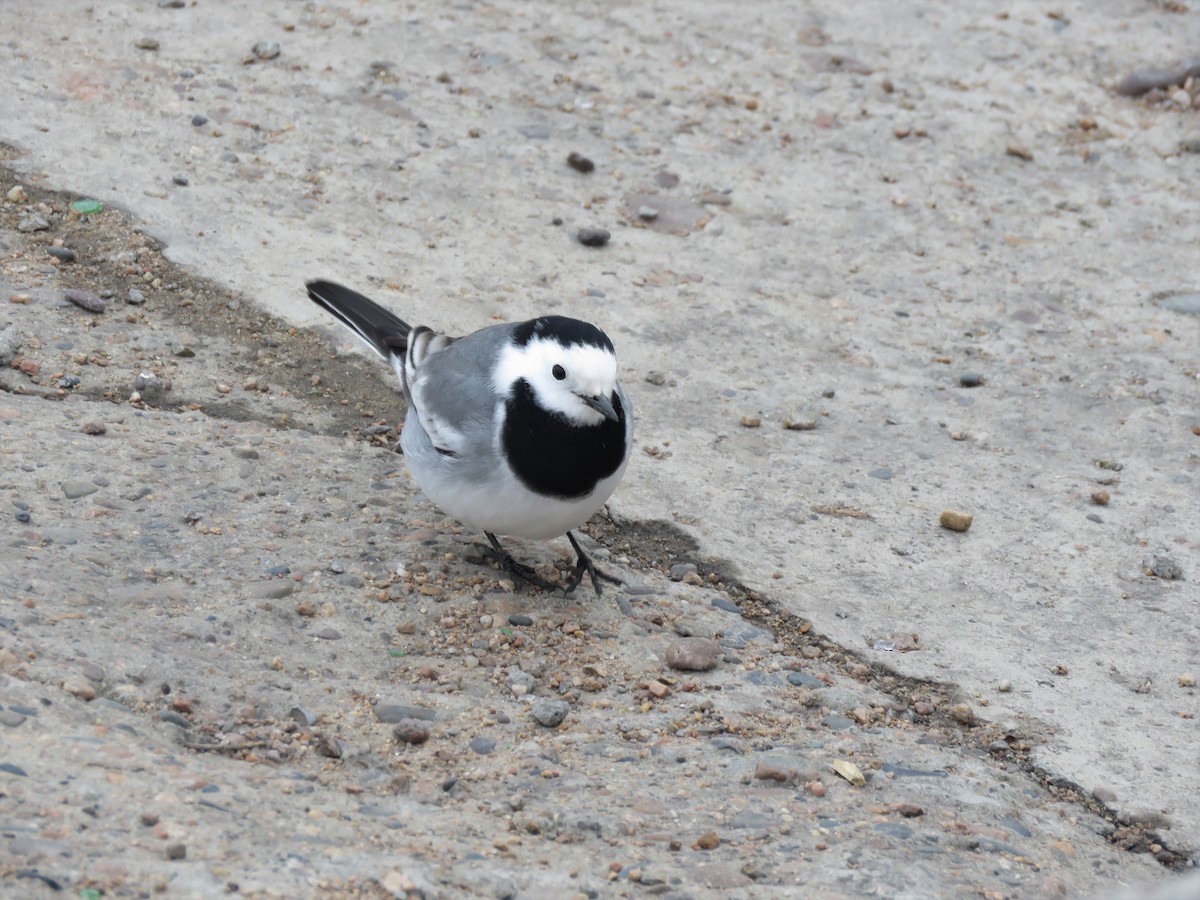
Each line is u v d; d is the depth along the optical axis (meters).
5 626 8.28
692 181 16.36
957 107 18.27
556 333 9.44
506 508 9.62
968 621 10.62
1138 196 16.91
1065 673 10.10
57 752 7.10
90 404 11.43
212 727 8.06
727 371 13.49
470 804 7.84
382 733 8.41
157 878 6.19
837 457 12.49
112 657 8.33
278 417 11.91
